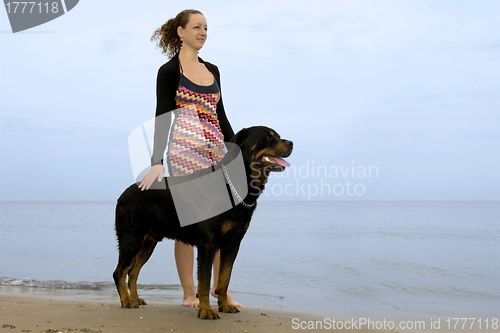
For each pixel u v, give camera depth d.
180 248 4.90
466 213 34.34
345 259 9.77
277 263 9.25
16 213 37.16
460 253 10.67
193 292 4.92
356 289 6.75
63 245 12.17
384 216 29.39
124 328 3.73
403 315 5.15
